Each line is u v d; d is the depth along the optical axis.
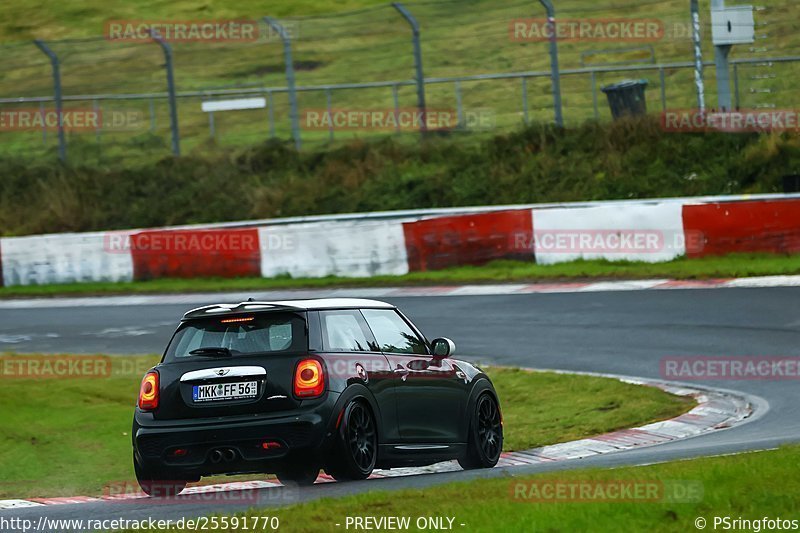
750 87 131.62
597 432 46.47
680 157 114.81
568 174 117.19
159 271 102.44
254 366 31.38
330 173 127.44
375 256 95.50
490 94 149.25
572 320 71.06
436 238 94.31
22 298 100.44
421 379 34.75
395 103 132.00
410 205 119.00
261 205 124.44
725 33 111.94
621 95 124.38
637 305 73.75
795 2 150.00
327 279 95.25
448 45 165.75
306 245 97.81
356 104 152.75
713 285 78.38
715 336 63.03
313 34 172.00
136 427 32.06
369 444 32.31
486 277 88.56
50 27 187.62
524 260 92.62
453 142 130.38
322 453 30.84
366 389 32.25
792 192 101.75
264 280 98.25
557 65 124.88
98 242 104.06
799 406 46.78
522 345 65.19
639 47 155.50
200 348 32.12
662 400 50.47
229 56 174.38
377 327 34.38
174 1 198.75
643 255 89.06
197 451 31.25
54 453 47.09
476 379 37.69
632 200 105.69
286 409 31.00
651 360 58.78
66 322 84.88
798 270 79.62
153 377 32.16
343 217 109.38
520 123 130.12
